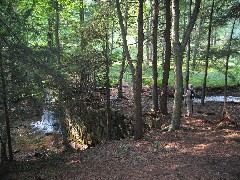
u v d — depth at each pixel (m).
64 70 16.17
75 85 19.53
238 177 9.09
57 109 15.16
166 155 11.25
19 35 12.44
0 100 13.29
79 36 18.06
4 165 13.32
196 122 15.92
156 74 17.69
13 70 12.36
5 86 12.61
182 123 15.80
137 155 11.73
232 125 14.84
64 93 15.28
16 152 18.31
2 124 13.84
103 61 17.44
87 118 19.72
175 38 13.65
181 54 13.73
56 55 13.38
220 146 11.70
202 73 36.62
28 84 12.64
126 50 13.24
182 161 10.49
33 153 17.98
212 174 9.32
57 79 12.66
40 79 12.10
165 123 15.98
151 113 17.55
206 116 17.86
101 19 17.14
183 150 11.61
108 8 17.19
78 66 16.88
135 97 13.64
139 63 13.15
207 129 14.31
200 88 29.41
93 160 12.31
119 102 21.97
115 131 18.16
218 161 10.30
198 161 10.39
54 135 21.48
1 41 12.00
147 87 28.95
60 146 19.44
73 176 10.62
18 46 11.59
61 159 13.76
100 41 17.39
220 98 25.95
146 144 12.93
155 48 17.20
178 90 14.09
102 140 18.31
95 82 19.92
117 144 14.11
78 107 19.83
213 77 34.66
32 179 11.12
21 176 11.73
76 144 20.14
